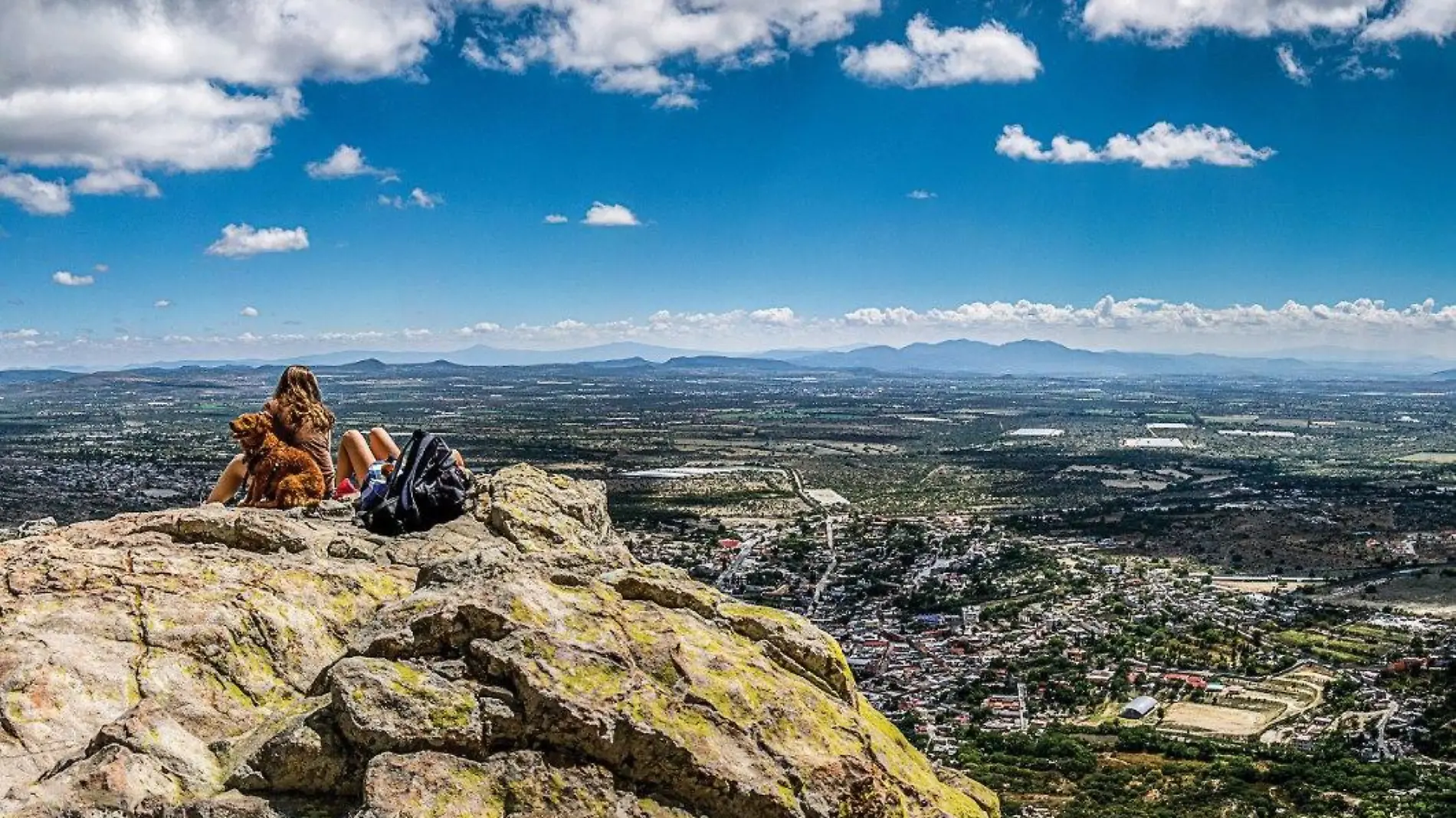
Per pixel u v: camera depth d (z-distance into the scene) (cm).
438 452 1886
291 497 1883
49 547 1541
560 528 1839
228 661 1319
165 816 1001
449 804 991
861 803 1087
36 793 999
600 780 1031
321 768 1037
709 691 1117
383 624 1157
